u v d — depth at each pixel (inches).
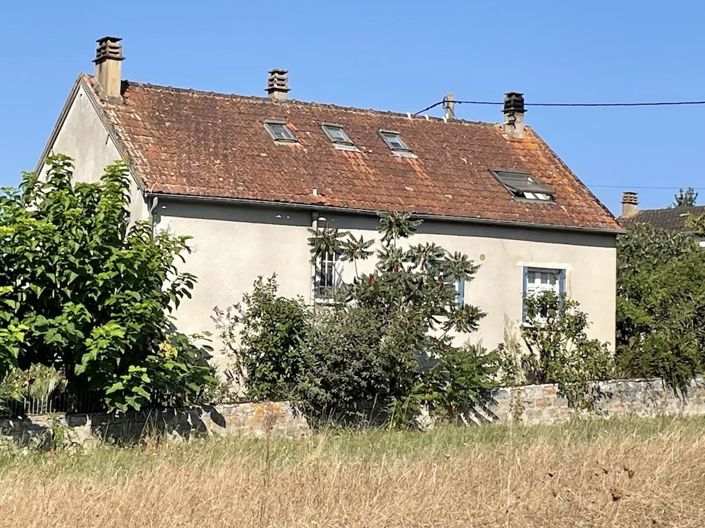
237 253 866.1
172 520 393.7
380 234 933.8
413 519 408.8
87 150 944.9
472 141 1113.4
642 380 962.7
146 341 702.5
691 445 554.6
